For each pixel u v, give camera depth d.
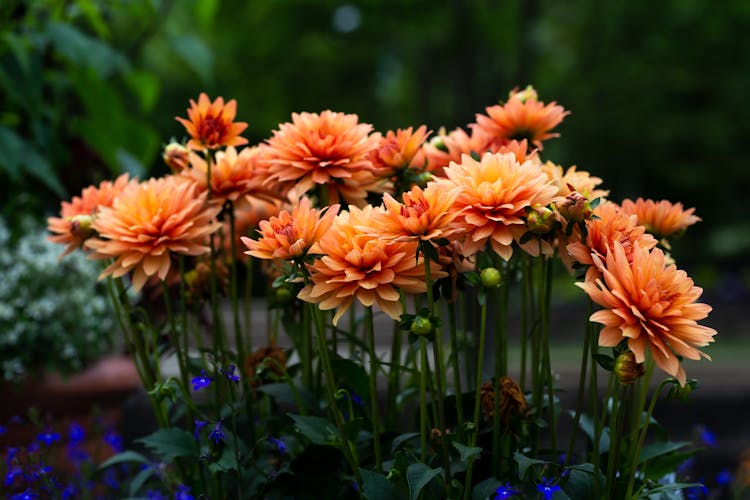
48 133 1.85
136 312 1.18
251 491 1.10
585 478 1.00
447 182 0.96
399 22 5.30
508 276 1.10
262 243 0.95
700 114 8.83
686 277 0.90
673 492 1.07
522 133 1.10
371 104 9.11
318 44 7.23
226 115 1.08
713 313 4.84
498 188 0.93
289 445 1.13
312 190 1.12
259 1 6.02
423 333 0.93
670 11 5.84
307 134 1.04
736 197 11.31
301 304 1.18
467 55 5.19
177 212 1.05
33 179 1.92
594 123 8.00
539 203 0.94
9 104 1.98
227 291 1.20
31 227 1.82
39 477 1.19
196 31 4.82
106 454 1.54
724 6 5.63
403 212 0.91
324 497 1.07
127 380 1.70
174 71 8.38
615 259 0.90
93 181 2.03
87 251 1.15
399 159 1.04
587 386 1.96
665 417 2.01
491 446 1.04
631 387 1.09
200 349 1.11
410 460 1.02
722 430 1.99
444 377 1.07
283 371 1.07
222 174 1.10
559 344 3.98
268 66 7.21
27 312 1.57
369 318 0.98
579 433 1.65
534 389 1.06
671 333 0.89
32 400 1.58
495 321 1.02
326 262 0.93
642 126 8.39
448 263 0.99
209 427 1.11
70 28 1.79
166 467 1.24
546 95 7.27
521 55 5.08
